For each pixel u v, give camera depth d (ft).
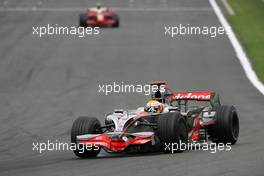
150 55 413.59
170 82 330.34
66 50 437.17
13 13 636.89
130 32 511.81
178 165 135.23
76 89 315.37
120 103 276.00
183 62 388.57
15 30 532.73
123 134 156.35
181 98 178.70
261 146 163.73
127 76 349.61
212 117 174.29
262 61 377.50
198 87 315.37
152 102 167.43
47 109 265.34
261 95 289.53
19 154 172.14
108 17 538.88
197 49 430.61
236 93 296.30
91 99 287.28
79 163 146.00
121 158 151.53
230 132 172.55
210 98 177.88
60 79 344.90
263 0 633.20
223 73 351.46
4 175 131.44
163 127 154.81
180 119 157.89
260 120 226.58
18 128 222.07
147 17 596.29
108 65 383.86
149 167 134.10
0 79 348.59
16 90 317.42
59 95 300.40
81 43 463.83
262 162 135.03
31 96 299.58
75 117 245.86
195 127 173.58
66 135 204.95
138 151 164.25
